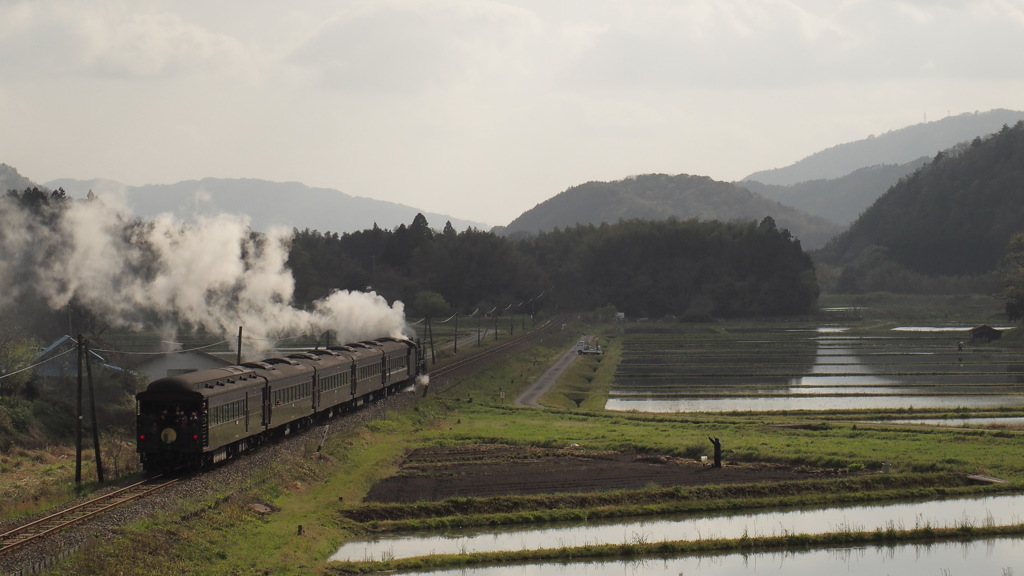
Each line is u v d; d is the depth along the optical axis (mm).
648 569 41062
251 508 43688
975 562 41812
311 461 54625
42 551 33875
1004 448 63719
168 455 48531
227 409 51750
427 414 83312
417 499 50219
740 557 42781
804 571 40750
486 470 58500
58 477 54188
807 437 70375
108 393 87062
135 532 36531
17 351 82438
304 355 70625
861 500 52781
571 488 53219
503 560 41438
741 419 82938
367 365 81625
